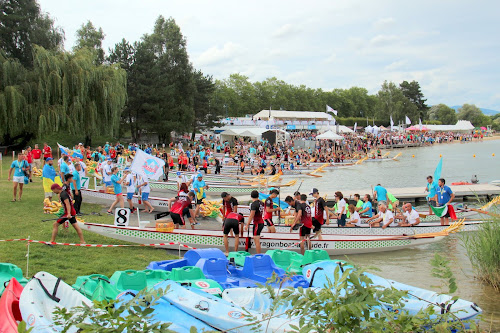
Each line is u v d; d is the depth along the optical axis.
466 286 11.06
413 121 151.25
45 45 45.00
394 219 17.14
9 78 36.69
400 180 37.41
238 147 59.69
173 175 33.28
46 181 16.72
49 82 36.41
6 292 7.25
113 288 8.20
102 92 39.97
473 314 7.35
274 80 135.38
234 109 115.69
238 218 13.30
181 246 13.42
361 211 17.53
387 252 14.83
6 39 43.88
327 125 93.69
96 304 4.37
